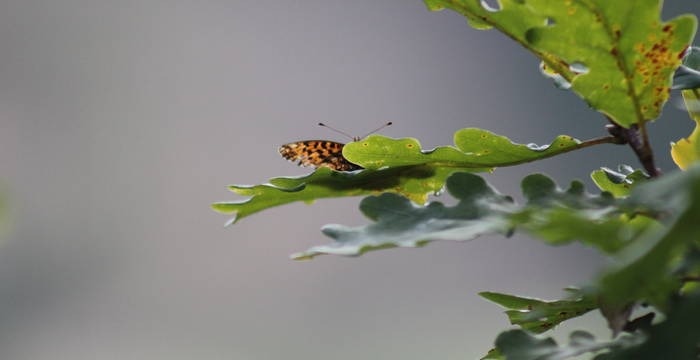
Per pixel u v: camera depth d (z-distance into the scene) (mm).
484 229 353
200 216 12875
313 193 427
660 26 374
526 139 12211
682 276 344
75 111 13375
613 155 8773
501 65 13289
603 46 378
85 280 11453
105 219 12531
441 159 419
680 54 377
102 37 13914
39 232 11867
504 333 365
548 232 329
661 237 292
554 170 8797
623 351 342
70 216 12398
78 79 13609
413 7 14219
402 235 361
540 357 358
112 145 13289
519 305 397
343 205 11266
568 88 403
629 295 333
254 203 425
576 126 11414
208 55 14297
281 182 421
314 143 780
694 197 279
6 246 11281
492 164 417
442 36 13938
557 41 379
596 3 372
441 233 357
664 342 332
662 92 384
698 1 6988
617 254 329
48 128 13109
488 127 12938
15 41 13461
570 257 9156
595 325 3373
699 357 342
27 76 13383
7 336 10102
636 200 343
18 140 12867
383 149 418
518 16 389
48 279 11266
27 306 10742
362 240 362
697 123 408
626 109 387
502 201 365
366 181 425
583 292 368
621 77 382
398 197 370
